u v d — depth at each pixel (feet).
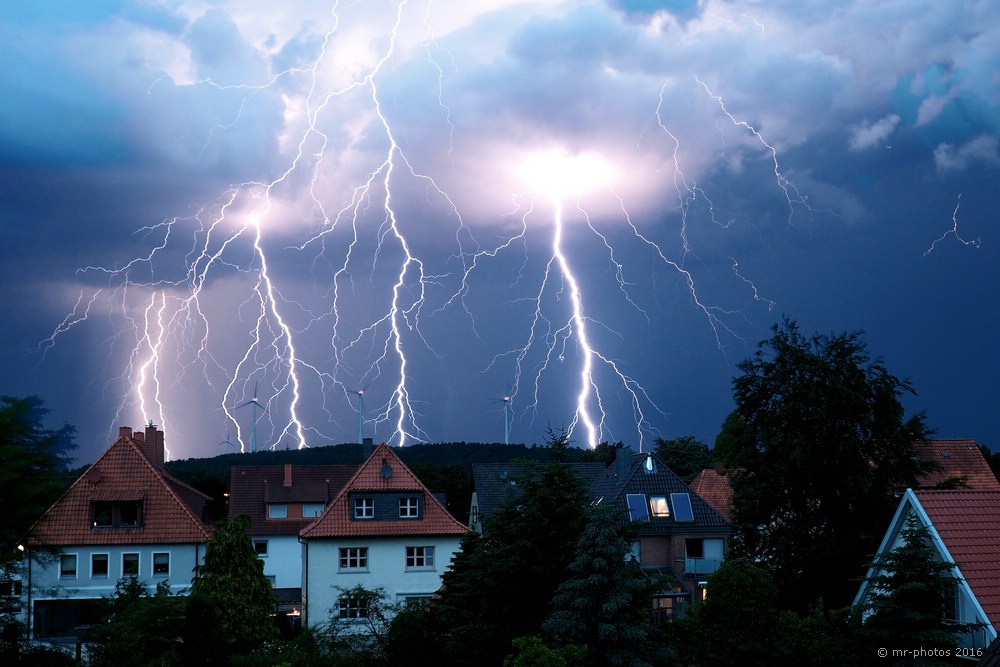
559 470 84.33
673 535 157.58
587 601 70.54
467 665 83.20
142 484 158.40
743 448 135.13
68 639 139.23
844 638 74.49
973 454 195.52
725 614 76.02
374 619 123.65
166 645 81.35
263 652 101.76
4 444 91.45
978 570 75.41
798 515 130.00
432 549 156.56
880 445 127.95
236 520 115.85
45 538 101.14
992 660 59.62
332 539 153.99
